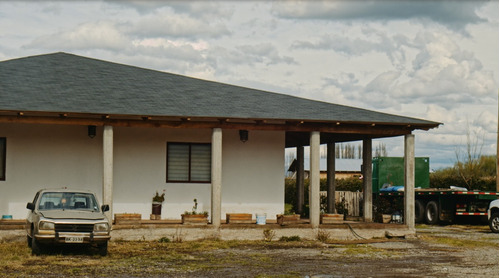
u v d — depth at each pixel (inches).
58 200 623.5
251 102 812.0
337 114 790.5
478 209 1055.0
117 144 818.2
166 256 600.4
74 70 860.6
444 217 1096.8
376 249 685.3
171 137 831.7
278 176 852.0
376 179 1321.4
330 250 671.8
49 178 797.2
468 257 619.8
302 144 1029.8
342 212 1055.6
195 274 491.8
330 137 947.3
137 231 726.5
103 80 832.3
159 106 743.1
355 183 1585.9
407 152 808.9
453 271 520.1
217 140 750.5
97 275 480.4
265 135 852.6
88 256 591.5
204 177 837.2
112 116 713.0
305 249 677.9
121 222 724.0
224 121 752.3
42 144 799.1
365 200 891.4
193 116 717.9
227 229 750.5
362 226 795.4
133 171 820.0
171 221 776.3
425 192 1139.3
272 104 813.2
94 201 633.0
